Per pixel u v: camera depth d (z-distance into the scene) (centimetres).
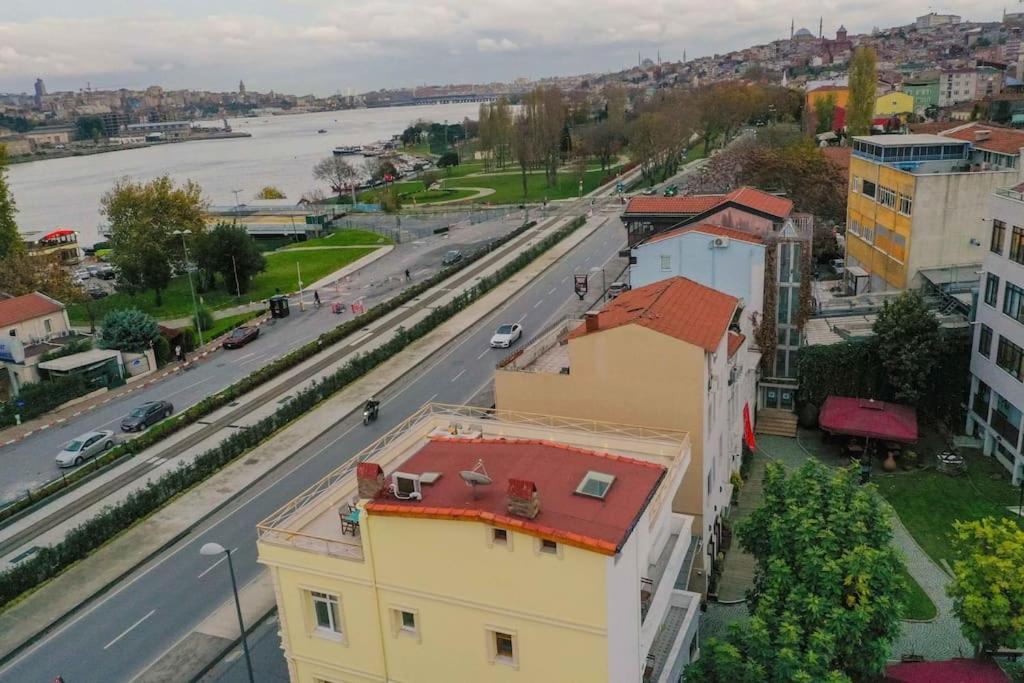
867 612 2589
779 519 2909
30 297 7944
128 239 9919
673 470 2861
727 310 3969
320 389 6366
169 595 3978
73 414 6506
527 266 10344
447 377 6762
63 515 4794
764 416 5591
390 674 2489
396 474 2338
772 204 6131
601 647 2131
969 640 3073
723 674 2509
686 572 3347
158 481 4947
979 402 5156
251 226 14950
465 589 2267
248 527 4581
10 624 3788
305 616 2569
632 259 5712
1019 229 4516
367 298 9575
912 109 18700
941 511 4447
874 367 5431
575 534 2050
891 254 6800
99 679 3400
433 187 19838
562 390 3684
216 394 6619
